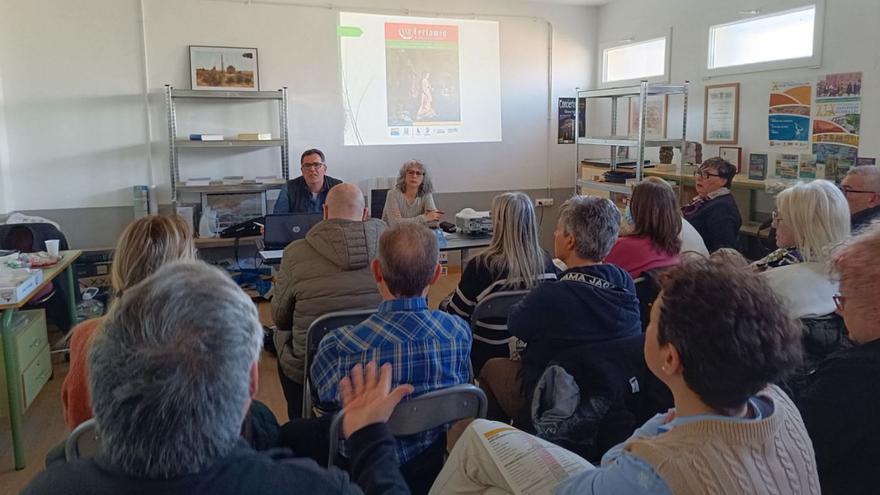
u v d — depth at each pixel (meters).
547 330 1.94
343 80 5.77
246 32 5.45
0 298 2.66
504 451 1.29
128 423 0.75
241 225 5.23
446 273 6.06
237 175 5.61
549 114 6.59
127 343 0.78
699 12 5.34
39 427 3.13
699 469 0.85
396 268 1.67
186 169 5.48
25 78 4.99
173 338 0.77
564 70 6.59
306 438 1.61
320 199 4.84
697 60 5.40
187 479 0.76
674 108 5.70
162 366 0.76
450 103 6.19
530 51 6.44
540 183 6.67
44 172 5.13
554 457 1.27
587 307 1.91
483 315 2.47
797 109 4.52
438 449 1.66
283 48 5.56
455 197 6.34
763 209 4.82
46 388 3.57
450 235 4.12
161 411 0.75
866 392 1.21
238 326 0.82
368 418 1.10
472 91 6.25
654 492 0.87
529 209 2.54
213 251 5.53
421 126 6.11
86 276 5.04
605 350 1.78
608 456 1.08
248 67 5.44
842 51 4.17
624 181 5.63
